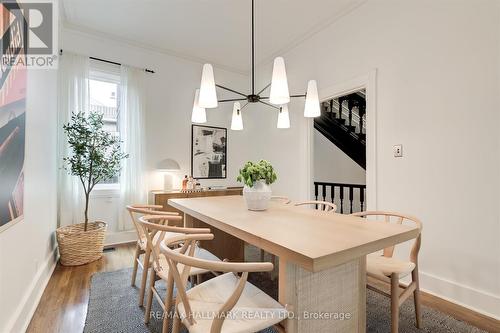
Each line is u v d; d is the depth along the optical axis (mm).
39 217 2061
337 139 4523
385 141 2471
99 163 2811
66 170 2986
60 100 2979
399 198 2354
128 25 3129
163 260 1726
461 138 1967
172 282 1331
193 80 4117
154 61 3775
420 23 2221
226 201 2385
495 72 1801
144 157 3559
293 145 3689
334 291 1300
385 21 2490
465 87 1946
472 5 1914
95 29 3203
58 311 1840
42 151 2148
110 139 3059
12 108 1372
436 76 2111
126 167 3422
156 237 2041
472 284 1904
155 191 3547
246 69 4480
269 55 3953
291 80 3699
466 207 1939
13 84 1386
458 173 1981
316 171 5281
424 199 2180
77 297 2033
